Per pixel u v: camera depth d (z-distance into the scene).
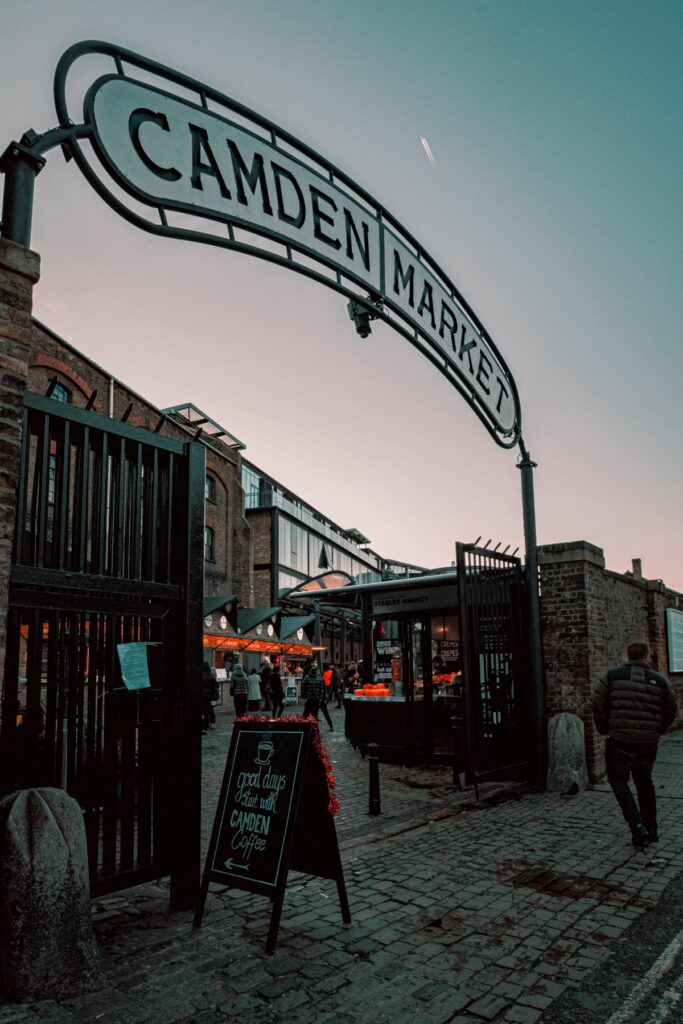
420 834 6.48
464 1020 3.11
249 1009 3.18
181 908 4.43
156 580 4.75
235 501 29.62
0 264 3.59
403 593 11.59
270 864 4.02
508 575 9.31
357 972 3.58
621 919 4.33
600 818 7.05
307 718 4.39
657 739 6.21
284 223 5.60
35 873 3.32
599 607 9.80
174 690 4.59
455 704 11.67
